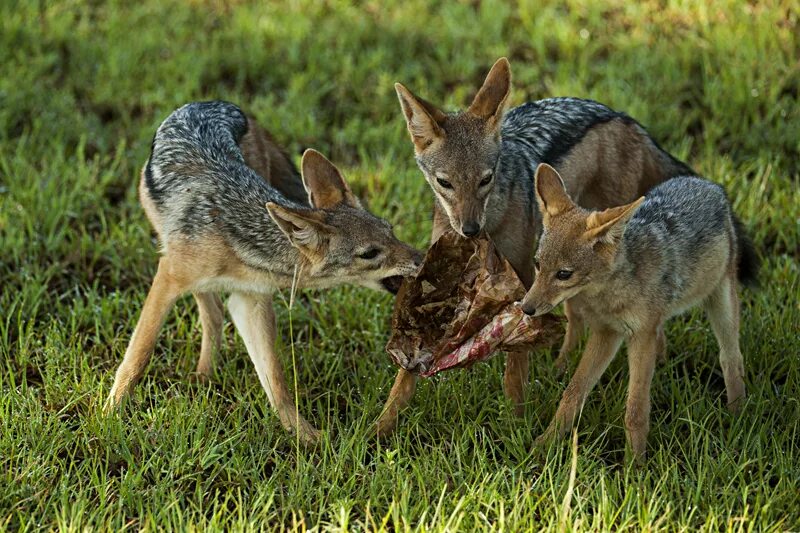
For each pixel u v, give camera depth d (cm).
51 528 812
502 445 971
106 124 1538
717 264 997
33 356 1092
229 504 894
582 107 1137
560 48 1692
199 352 1132
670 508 845
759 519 835
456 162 1005
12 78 1567
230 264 966
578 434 962
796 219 1290
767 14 1675
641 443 935
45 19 1789
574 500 865
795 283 1186
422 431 969
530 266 1072
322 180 993
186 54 1667
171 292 990
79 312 1146
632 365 947
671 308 955
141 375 1006
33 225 1284
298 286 973
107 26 1762
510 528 823
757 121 1465
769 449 936
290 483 888
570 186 1098
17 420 948
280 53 1723
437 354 956
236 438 954
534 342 909
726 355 1023
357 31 1764
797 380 1028
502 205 1030
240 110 1166
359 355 1124
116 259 1237
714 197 1027
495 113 1033
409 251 958
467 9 1834
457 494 854
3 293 1193
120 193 1389
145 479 902
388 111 1576
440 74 1653
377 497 868
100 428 948
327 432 934
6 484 870
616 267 909
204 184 983
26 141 1461
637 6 1783
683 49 1628
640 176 1147
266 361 992
